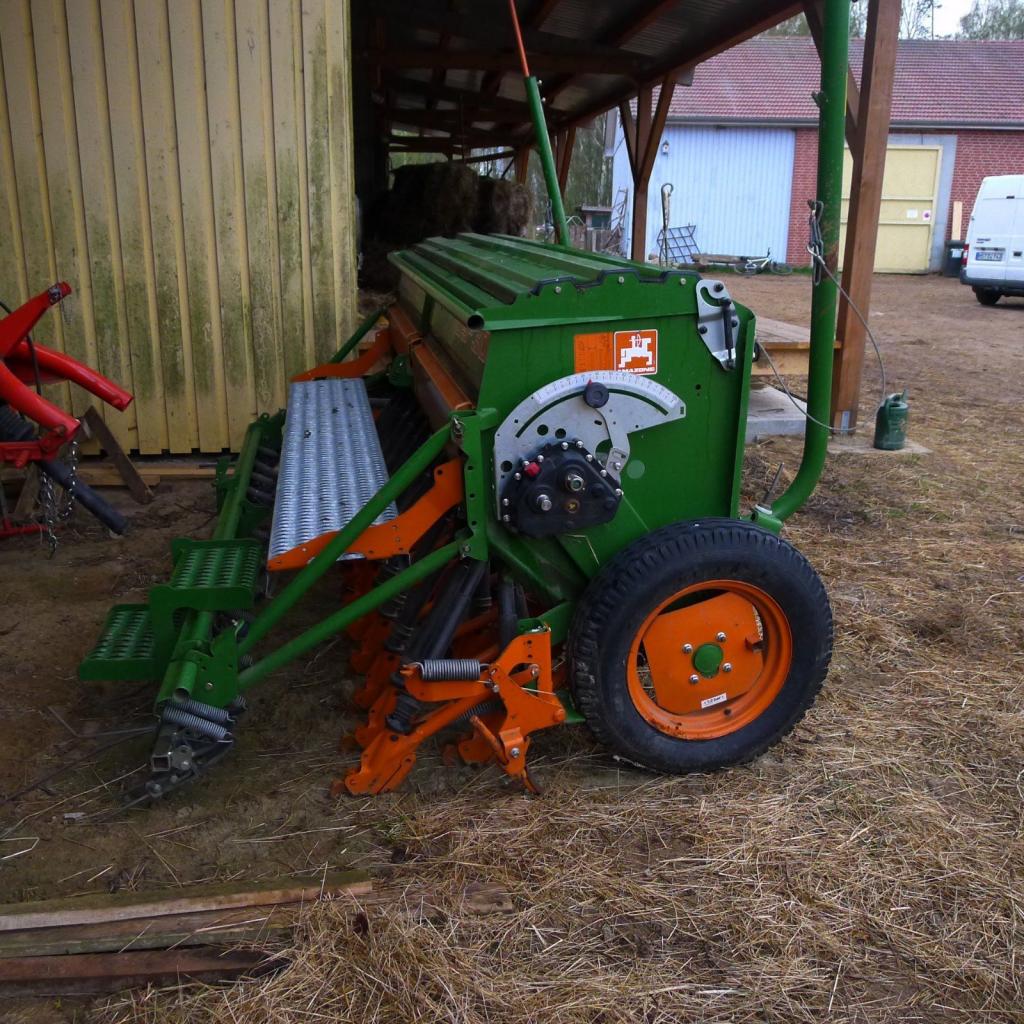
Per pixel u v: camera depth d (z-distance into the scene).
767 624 2.78
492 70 8.98
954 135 22.31
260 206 5.47
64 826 2.58
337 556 2.51
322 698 3.23
